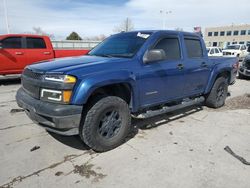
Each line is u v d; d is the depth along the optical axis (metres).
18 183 2.63
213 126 4.44
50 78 2.99
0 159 3.13
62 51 9.62
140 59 3.67
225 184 2.66
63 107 2.88
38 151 3.36
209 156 3.27
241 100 6.60
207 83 5.22
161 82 3.98
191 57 4.70
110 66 3.31
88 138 3.15
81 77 2.97
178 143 3.67
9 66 8.45
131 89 3.54
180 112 5.29
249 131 4.21
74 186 2.59
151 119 4.75
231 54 23.73
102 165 3.02
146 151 3.39
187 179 2.74
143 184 2.63
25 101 3.32
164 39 4.12
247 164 3.08
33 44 8.93
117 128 3.47
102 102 3.19
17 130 4.11
